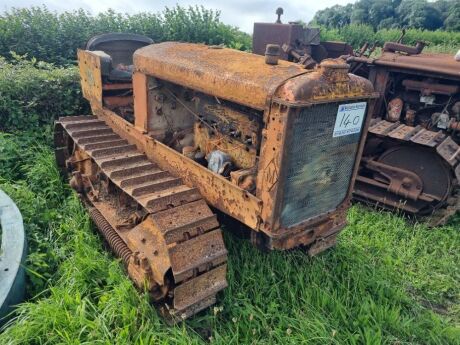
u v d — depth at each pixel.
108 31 8.62
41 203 3.69
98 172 3.66
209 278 2.60
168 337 2.38
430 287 3.32
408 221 4.47
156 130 3.49
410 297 3.16
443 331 2.77
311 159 2.55
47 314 2.41
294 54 6.18
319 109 2.42
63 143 4.36
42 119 5.30
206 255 2.54
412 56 5.11
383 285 3.09
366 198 4.75
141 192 2.82
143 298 2.56
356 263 3.32
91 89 4.28
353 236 3.83
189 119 3.67
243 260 3.18
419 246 3.84
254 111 2.74
